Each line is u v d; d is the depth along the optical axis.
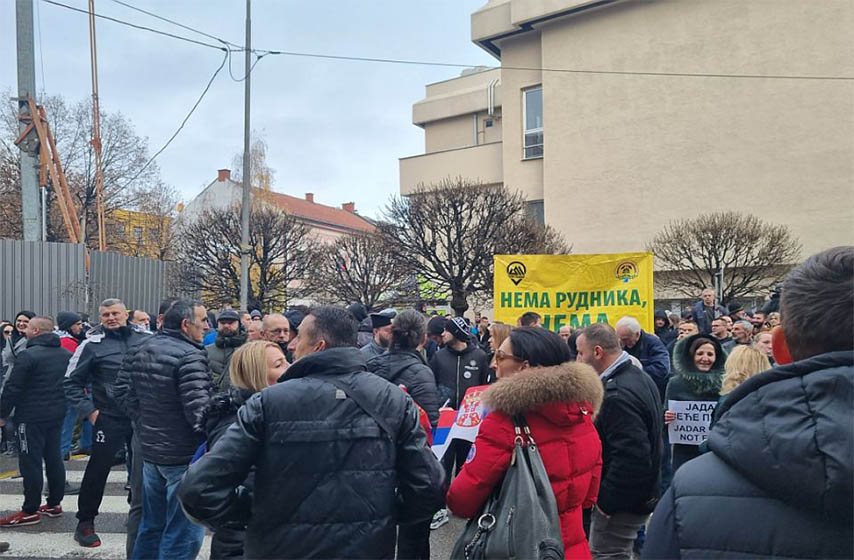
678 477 1.36
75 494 6.83
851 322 1.24
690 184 21.39
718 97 20.98
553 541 2.40
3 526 5.75
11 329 9.01
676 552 1.30
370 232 22.28
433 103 32.22
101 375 5.22
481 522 2.50
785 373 1.24
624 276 8.01
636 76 22.41
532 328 2.85
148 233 31.48
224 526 2.60
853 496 1.09
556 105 23.89
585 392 2.62
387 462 2.48
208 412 3.33
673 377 4.98
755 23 20.41
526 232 18.67
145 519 4.17
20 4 10.59
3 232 26.77
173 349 4.15
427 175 27.77
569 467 2.64
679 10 21.66
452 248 18.80
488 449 2.60
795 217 19.69
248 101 16.48
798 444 1.14
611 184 22.80
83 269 10.97
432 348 8.68
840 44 19.14
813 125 19.48
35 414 5.79
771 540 1.20
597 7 22.91
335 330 2.63
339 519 2.36
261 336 6.09
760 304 18.42
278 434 2.38
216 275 22.11
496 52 26.86
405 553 3.96
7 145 26.80
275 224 22.77
